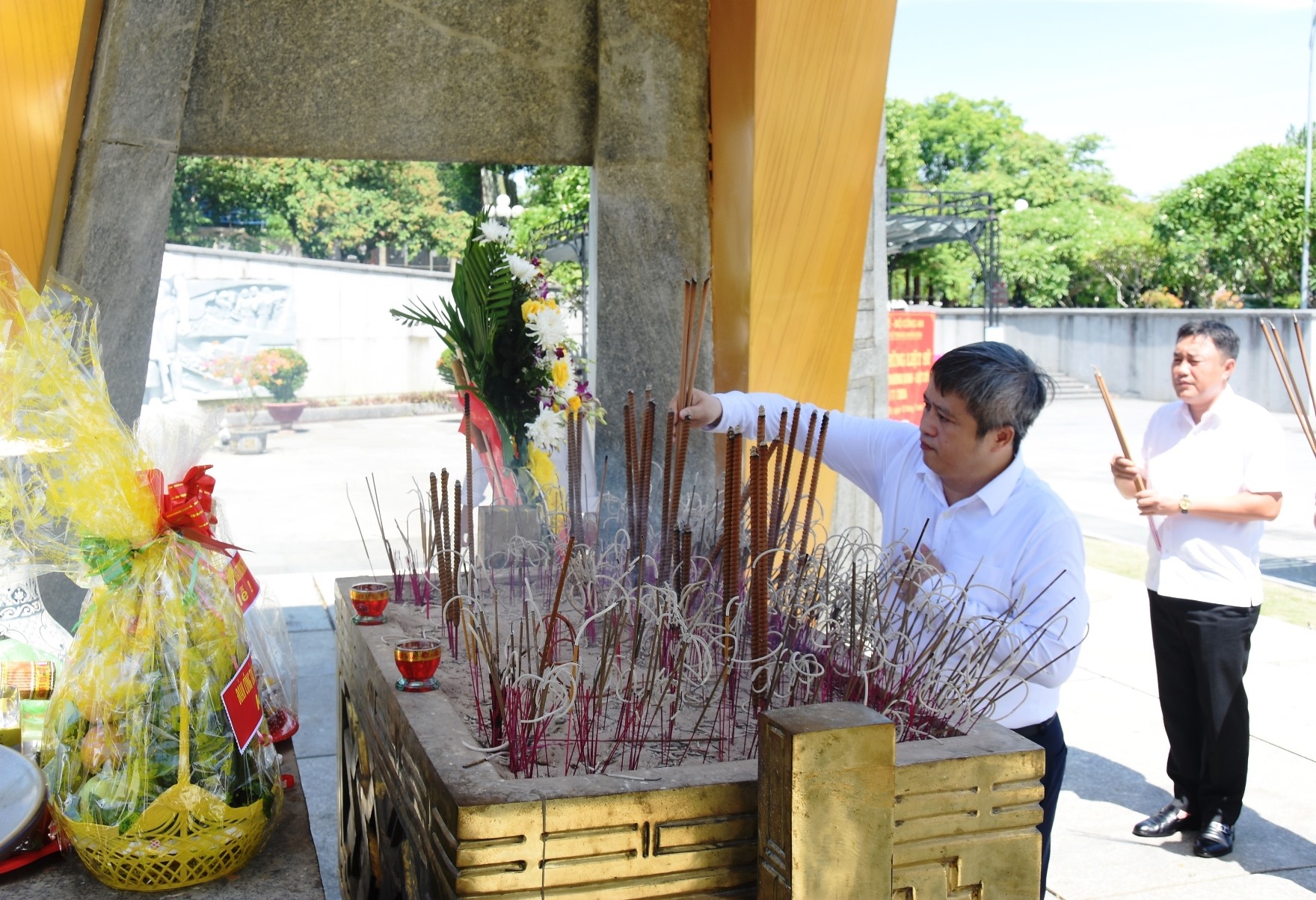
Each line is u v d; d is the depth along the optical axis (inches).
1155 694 168.1
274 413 591.2
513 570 84.6
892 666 55.6
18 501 51.2
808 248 115.0
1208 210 926.4
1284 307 882.8
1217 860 116.2
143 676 50.0
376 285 656.4
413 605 79.0
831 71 109.8
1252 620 115.1
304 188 847.1
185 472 55.3
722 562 65.4
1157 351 797.2
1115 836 121.7
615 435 121.5
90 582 52.3
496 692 50.7
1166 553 117.4
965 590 59.4
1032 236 1087.6
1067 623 66.0
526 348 102.5
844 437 84.1
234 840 50.8
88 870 51.0
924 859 46.4
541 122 115.8
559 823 41.9
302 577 245.1
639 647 61.3
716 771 45.6
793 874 41.4
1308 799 131.1
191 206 831.7
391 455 487.5
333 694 160.2
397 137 111.3
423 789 48.1
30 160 82.2
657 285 118.6
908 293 1098.7
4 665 61.6
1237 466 113.5
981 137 1230.3
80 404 50.1
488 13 111.3
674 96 114.5
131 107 94.0
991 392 66.1
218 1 103.0
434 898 45.7
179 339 611.5
